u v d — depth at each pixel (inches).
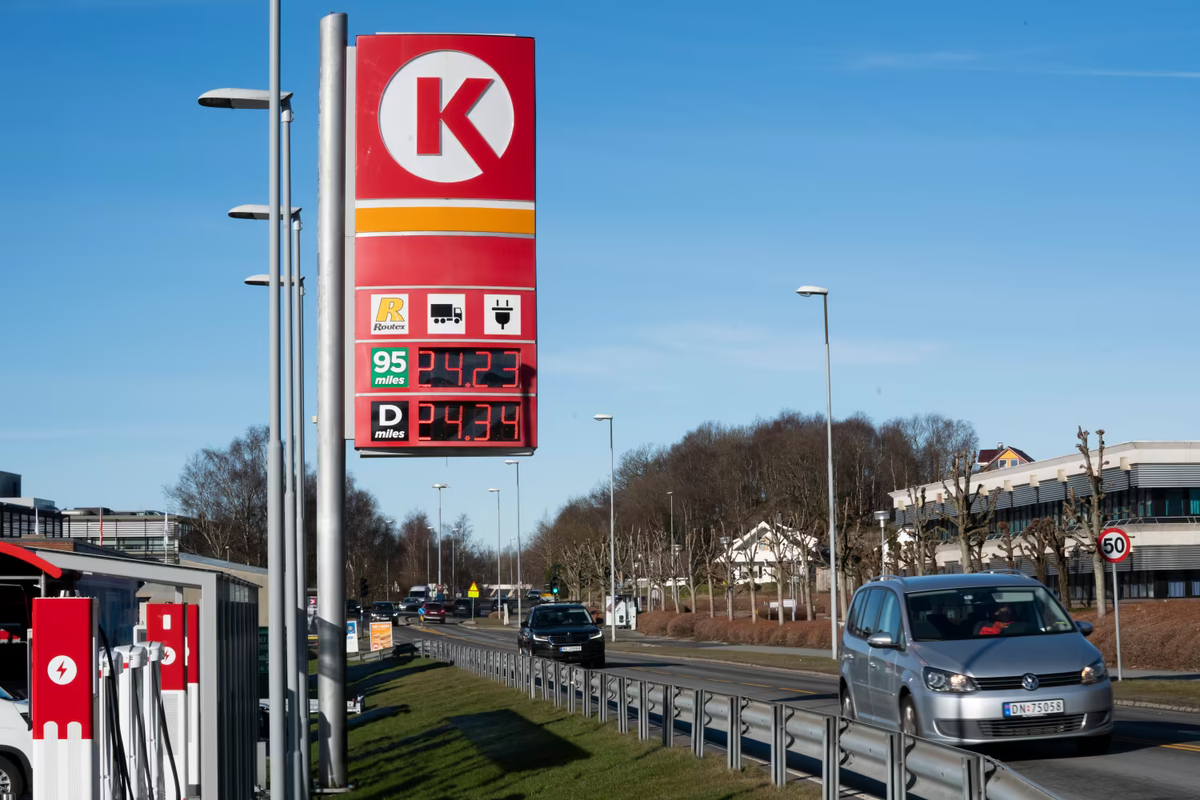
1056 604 505.4
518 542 3221.0
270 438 419.2
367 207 647.1
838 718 388.5
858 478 3388.3
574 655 1304.1
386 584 5167.3
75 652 285.7
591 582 4025.6
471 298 650.2
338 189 612.1
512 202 655.1
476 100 655.8
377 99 649.6
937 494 2618.1
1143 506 1989.4
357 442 641.6
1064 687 448.1
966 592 507.8
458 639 2500.0
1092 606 1643.7
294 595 536.4
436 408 645.3
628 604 2920.8
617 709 724.0
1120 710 710.5
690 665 1402.6
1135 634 1081.4
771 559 3376.0
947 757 328.8
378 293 646.5
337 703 596.4
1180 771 435.8
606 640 2384.4
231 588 451.2
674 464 4156.0
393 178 647.8
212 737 403.2
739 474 3870.6
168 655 410.6
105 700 311.9
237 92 522.6
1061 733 445.1
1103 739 470.3
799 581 2615.7
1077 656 460.8
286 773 420.2
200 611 406.9
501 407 649.6
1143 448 1977.1
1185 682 835.4
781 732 435.8
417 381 644.7
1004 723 443.5
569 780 514.9
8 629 565.3
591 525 4564.5
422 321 646.5
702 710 526.0
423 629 3284.9
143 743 344.5
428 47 653.9
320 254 608.7
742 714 491.8
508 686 1048.2
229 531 3491.6
